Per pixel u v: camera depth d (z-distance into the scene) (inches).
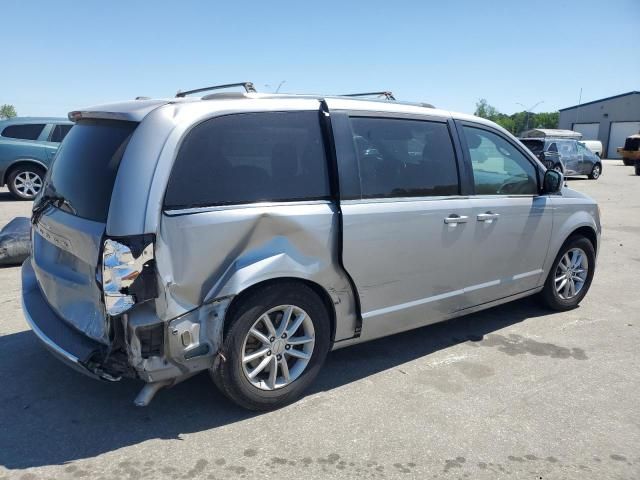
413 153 159.2
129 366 117.2
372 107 151.6
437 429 132.9
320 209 136.3
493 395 150.2
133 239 110.4
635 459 124.0
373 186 147.6
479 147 179.2
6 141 488.4
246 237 124.7
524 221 188.5
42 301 141.9
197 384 150.8
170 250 114.6
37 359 162.7
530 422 137.4
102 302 114.0
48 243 136.4
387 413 139.2
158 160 115.0
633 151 1338.6
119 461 117.0
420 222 156.1
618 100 2127.2
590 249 223.6
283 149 133.9
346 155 142.5
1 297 217.8
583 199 217.8
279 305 132.4
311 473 115.3
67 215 125.3
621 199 636.7
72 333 125.3
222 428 130.3
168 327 116.0
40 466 114.6
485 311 219.9
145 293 111.9
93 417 133.6
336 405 142.4
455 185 167.9
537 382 158.7
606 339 193.3
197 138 121.0
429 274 162.9
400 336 190.7
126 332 113.5
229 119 126.3
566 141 894.4
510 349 181.9
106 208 114.8
